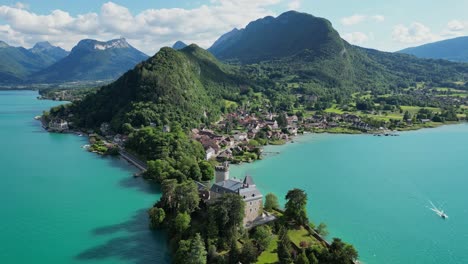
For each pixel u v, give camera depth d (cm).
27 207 15775
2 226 13912
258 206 13925
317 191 18512
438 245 12962
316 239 12706
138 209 15525
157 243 12612
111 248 12275
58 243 12612
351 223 14625
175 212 13850
